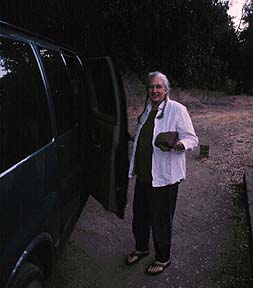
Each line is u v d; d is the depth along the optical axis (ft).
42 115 9.55
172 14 68.59
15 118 8.03
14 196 7.41
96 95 13.53
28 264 8.07
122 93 11.54
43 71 10.04
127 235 15.17
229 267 13.05
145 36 65.57
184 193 20.13
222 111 54.95
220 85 96.68
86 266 12.82
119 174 11.62
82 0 39.99
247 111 54.49
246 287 11.87
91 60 13.92
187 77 80.59
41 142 9.26
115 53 56.18
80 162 13.03
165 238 12.21
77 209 12.76
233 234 15.49
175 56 77.20
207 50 85.35
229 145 31.32
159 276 12.39
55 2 33.76
